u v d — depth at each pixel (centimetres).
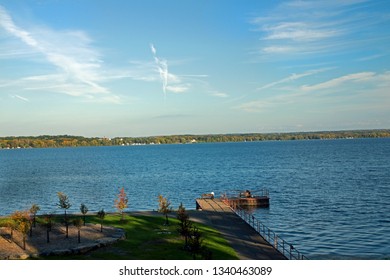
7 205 5625
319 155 15450
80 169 11662
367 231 3728
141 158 17412
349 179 7625
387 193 5844
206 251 2250
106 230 2806
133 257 2238
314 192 6184
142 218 3434
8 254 2164
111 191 6875
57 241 2469
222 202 4697
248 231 3044
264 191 6300
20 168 12312
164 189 7088
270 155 16762
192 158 16475
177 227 3092
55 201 5912
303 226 3969
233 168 10994
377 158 12775
